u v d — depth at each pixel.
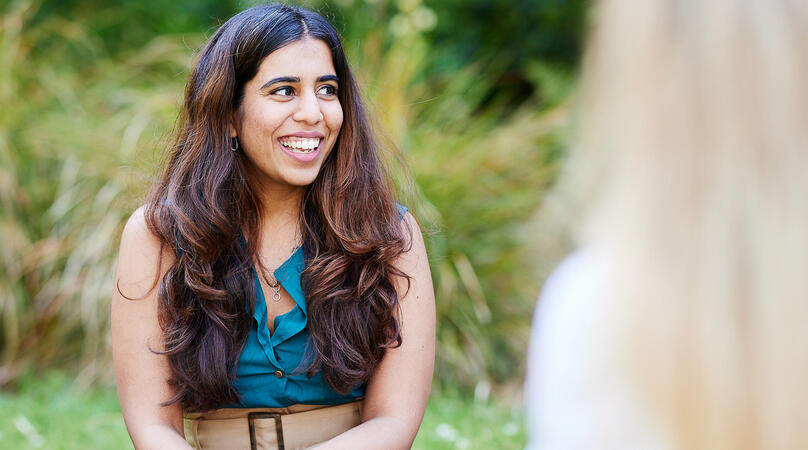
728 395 0.87
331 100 2.32
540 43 7.61
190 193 2.32
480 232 5.11
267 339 2.28
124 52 6.32
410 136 5.17
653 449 0.94
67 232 5.05
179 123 2.47
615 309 0.95
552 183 5.16
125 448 3.77
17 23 5.81
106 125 5.36
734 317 0.87
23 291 5.12
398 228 2.40
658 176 0.91
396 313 2.36
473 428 4.02
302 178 2.27
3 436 3.82
